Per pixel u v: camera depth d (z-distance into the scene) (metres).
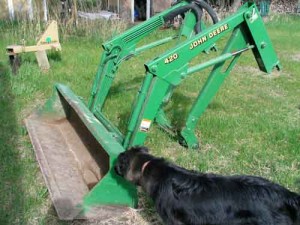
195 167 2.76
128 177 2.06
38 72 4.71
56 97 3.19
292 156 2.97
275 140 3.21
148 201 2.35
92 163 2.54
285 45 7.35
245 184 1.82
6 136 3.09
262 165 2.84
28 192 2.41
